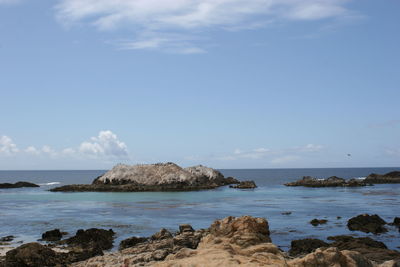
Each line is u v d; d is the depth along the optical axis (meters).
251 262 16.28
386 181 126.75
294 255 29.55
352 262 16.92
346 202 69.31
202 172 122.19
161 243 30.45
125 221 48.16
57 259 27.94
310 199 75.50
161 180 106.00
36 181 174.88
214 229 23.47
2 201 74.19
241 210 58.50
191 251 18.62
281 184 130.50
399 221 43.50
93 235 35.84
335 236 35.91
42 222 47.56
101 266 24.84
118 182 106.88
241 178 193.62
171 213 55.44
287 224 44.81
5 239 37.12
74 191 98.31
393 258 24.98
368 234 38.47
